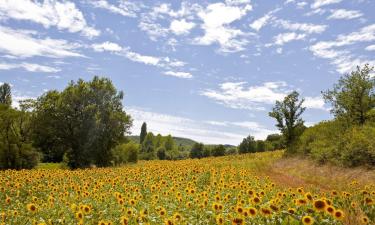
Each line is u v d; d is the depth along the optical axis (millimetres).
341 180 24453
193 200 13609
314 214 8523
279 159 43969
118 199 13320
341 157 28719
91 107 60500
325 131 39219
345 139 30906
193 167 28172
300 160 37500
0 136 56750
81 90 62844
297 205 9547
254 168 34250
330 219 8320
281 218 8555
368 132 29516
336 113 36969
